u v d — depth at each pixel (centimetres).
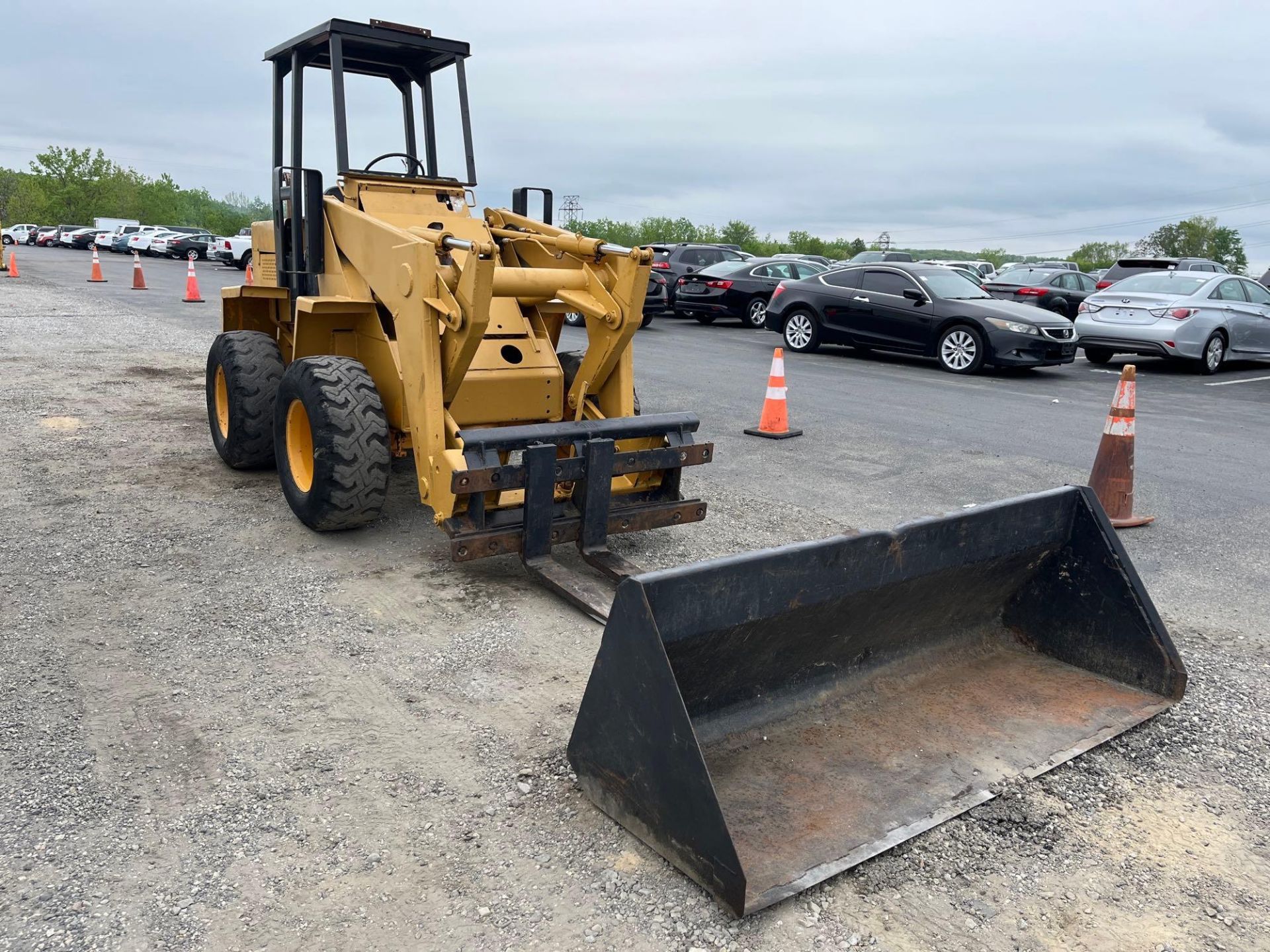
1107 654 389
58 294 1989
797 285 1516
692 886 270
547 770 325
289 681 380
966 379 1281
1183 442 903
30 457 700
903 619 365
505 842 287
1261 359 1516
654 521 515
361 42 582
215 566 498
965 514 356
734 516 620
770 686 340
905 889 273
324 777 316
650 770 278
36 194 8650
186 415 866
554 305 595
